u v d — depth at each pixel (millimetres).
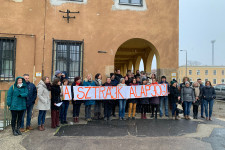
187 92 7539
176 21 8617
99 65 7969
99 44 8000
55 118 5867
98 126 6117
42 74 7559
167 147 4504
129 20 8250
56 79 5668
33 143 4535
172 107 7613
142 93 7246
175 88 7520
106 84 7062
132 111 8023
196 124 6723
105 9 8094
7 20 7402
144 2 8406
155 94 7406
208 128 6215
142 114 7438
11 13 7445
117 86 7020
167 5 8594
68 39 7793
